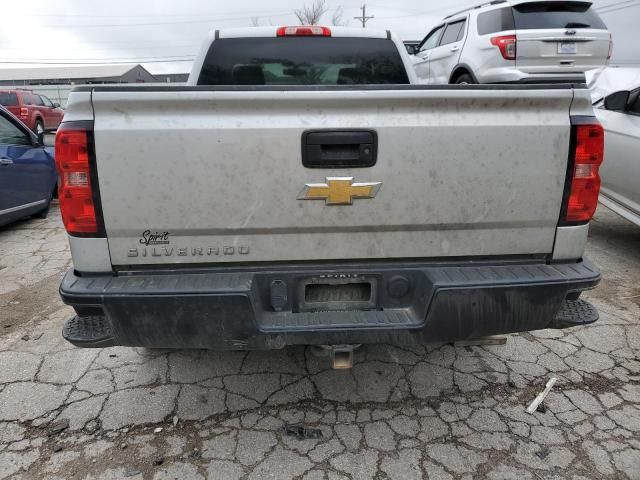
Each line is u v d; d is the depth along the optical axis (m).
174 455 2.42
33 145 6.46
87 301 2.08
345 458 2.40
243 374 3.09
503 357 3.29
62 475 2.30
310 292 2.33
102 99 2.03
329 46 3.86
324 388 2.96
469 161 2.19
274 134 2.09
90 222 2.12
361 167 2.15
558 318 2.39
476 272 2.27
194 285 2.12
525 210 2.28
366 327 2.18
